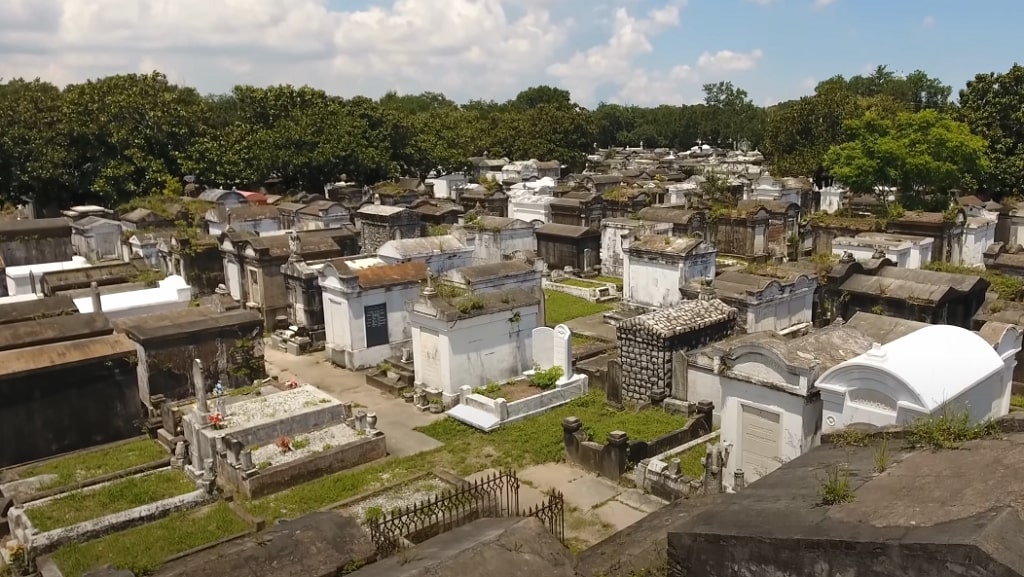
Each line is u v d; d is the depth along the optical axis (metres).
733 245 54.56
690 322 28.06
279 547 11.41
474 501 18.97
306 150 77.19
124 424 25.34
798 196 71.56
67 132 66.69
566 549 9.95
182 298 32.91
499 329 29.75
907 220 47.88
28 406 23.33
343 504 19.83
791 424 19.28
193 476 21.61
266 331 38.28
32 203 69.06
